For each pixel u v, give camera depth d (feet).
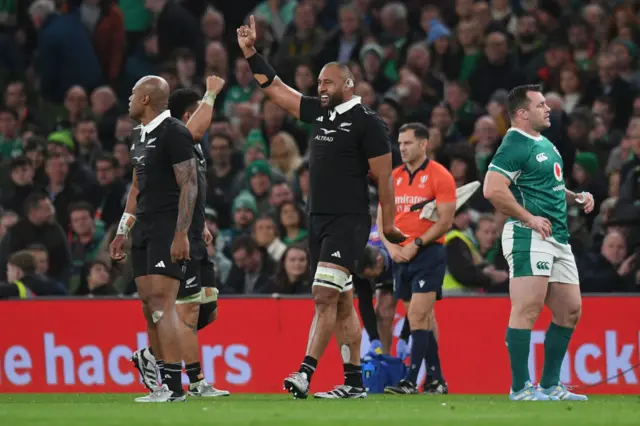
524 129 96.48
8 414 74.64
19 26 217.15
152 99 89.25
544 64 191.83
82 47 202.69
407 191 117.70
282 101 98.84
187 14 207.00
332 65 96.78
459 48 194.08
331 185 96.32
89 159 185.98
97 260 146.92
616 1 207.82
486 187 96.07
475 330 129.18
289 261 139.54
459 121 182.80
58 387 134.41
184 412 75.51
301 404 86.48
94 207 169.48
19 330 135.33
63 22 202.18
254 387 132.05
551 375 99.76
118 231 98.27
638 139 159.12
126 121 189.37
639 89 184.65
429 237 115.24
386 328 124.06
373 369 118.52
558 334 98.68
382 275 122.83
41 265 150.00
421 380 126.52
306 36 200.03
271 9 216.95
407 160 117.70
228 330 133.18
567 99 185.98
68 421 68.23
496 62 188.03
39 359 134.82
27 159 173.78
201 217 104.68
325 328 95.66
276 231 153.28
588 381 127.13
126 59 209.26
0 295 140.77
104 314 134.10
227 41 210.38
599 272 139.03
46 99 202.49
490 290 138.62
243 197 164.55
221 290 146.51
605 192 163.53
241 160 176.96
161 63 205.98
